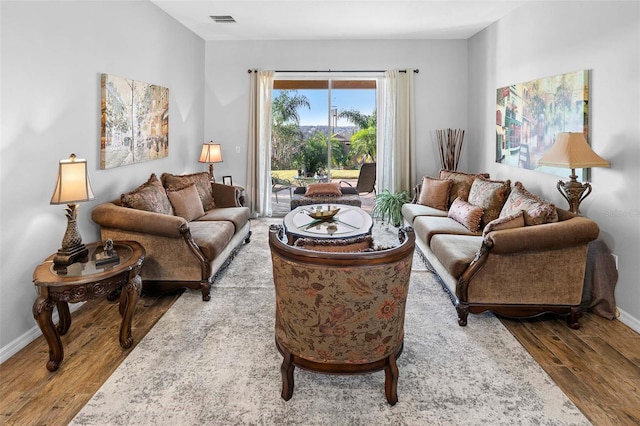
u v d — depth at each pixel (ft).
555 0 12.34
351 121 21.50
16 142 8.23
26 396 6.69
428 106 20.52
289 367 6.59
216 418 6.18
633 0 9.11
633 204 9.25
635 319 9.21
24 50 8.39
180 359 7.86
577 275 9.09
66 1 9.70
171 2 14.57
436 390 6.91
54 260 8.00
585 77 10.76
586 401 6.62
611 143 9.92
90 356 7.95
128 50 12.82
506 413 6.32
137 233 10.48
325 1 14.47
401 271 6.15
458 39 20.11
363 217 13.97
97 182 11.27
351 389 6.97
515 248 8.84
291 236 11.41
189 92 18.53
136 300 8.23
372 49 20.29
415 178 20.77
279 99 21.40
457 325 9.39
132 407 6.42
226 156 21.17
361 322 6.15
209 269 10.69
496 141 16.74
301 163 21.84
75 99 10.14
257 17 16.42
